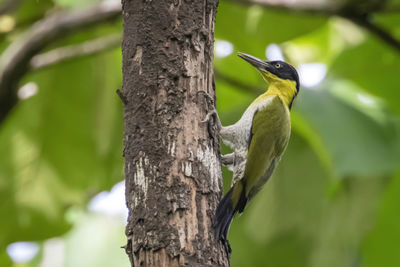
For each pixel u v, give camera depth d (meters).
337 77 13.95
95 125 13.80
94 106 13.74
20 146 13.70
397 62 13.34
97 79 13.65
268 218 15.88
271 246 15.91
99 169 14.02
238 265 16.11
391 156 13.30
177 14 7.04
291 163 15.75
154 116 6.77
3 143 13.65
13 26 12.48
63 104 13.65
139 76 6.88
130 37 7.01
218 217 6.67
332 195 14.05
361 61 13.52
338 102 13.81
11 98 11.38
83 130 13.78
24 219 13.58
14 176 13.62
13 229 13.59
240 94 14.14
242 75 13.77
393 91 13.95
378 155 13.28
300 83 12.82
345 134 13.23
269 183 15.87
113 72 13.76
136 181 6.61
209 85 7.18
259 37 12.72
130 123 6.80
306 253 15.78
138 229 6.44
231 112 14.83
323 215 15.56
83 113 13.73
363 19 11.60
